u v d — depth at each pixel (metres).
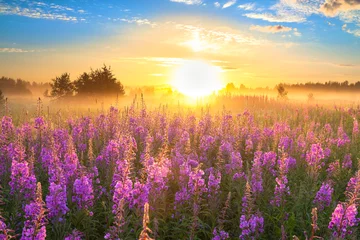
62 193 4.97
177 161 7.98
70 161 6.43
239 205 6.24
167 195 6.94
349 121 20.45
